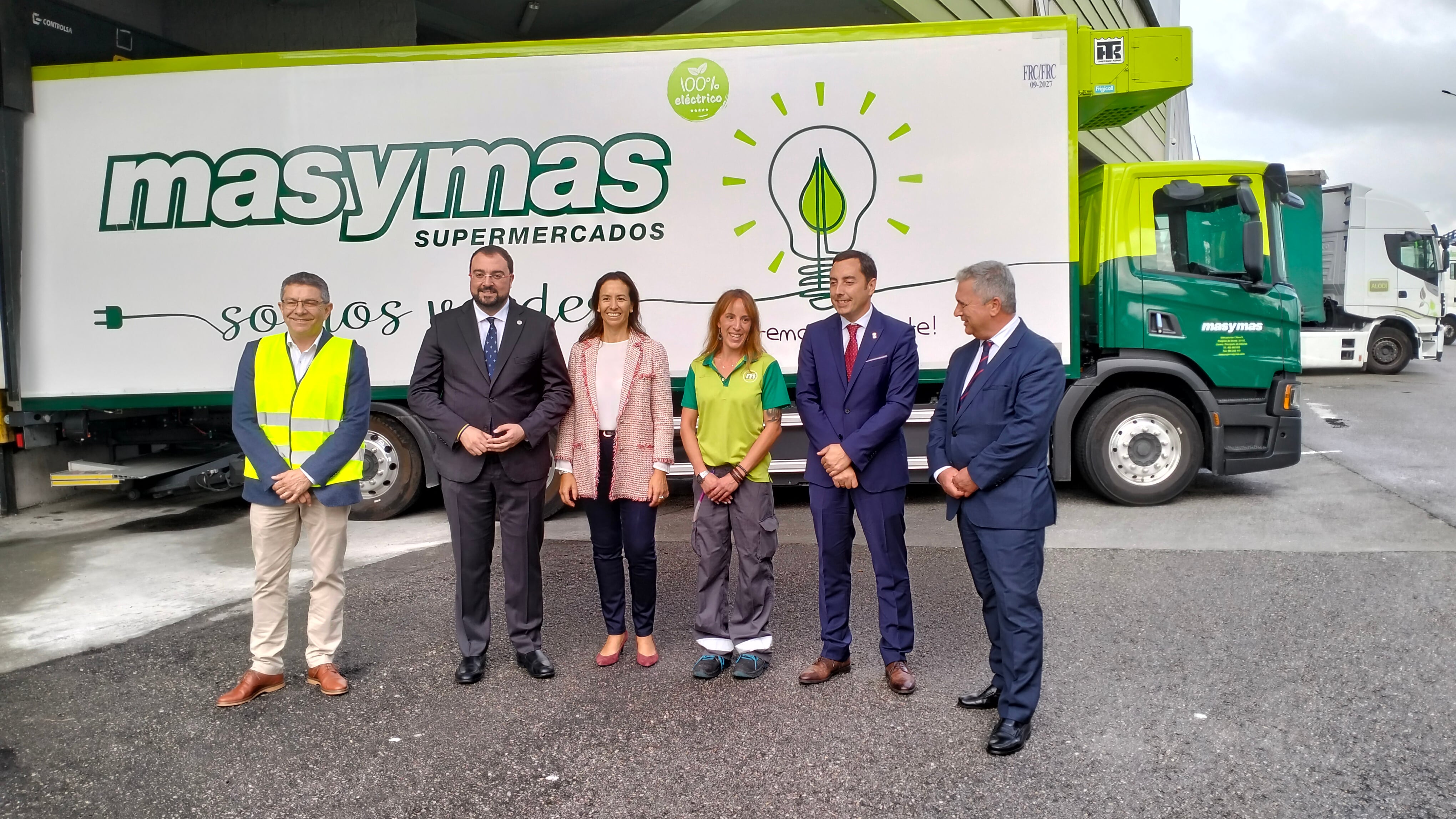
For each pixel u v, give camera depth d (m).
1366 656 3.80
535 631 3.94
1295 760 2.99
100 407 6.46
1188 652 3.91
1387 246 15.03
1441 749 3.03
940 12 8.24
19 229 6.39
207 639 4.32
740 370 3.81
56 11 6.52
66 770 3.09
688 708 3.54
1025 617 3.12
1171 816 2.70
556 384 3.87
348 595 4.96
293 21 8.02
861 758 3.10
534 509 3.88
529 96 6.24
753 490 3.78
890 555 3.62
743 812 2.79
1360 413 11.07
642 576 3.96
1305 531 5.82
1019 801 2.80
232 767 3.11
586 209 6.29
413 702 3.62
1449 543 5.43
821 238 6.26
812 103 6.21
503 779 3.01
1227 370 6.66
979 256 6.24
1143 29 6.32
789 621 4.51
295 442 3.62
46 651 4.19
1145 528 6.03
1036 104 6.17
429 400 3.80
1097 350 6.86
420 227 6.31
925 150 6.21
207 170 6.32
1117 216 6.65
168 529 6.68
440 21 9.75
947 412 3.42
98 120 6.34
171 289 6.38
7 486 7.25
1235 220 6.70
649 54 6.22
